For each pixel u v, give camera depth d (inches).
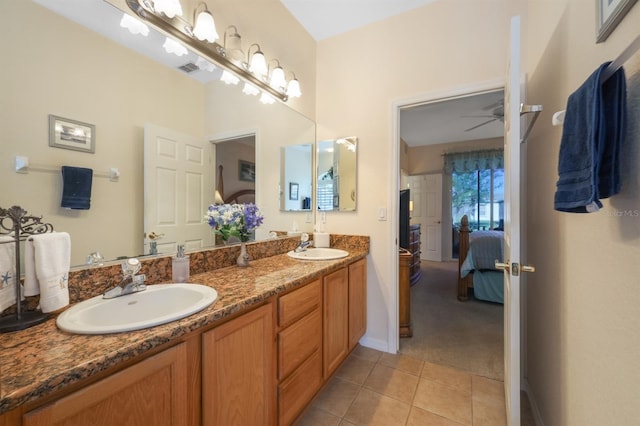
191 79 57.7
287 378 50.6
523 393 65.6
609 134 26.3
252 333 42.3
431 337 94.7
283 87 78.8
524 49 66.6
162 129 52.6
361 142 89.2
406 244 115.5
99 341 27.0
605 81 27.0
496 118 148.1
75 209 40.2
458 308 122.6
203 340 34.4
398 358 81.2
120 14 45.5
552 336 47.4
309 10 82.8
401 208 116.1
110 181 44.7
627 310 25.8
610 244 29.0
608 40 29.4
